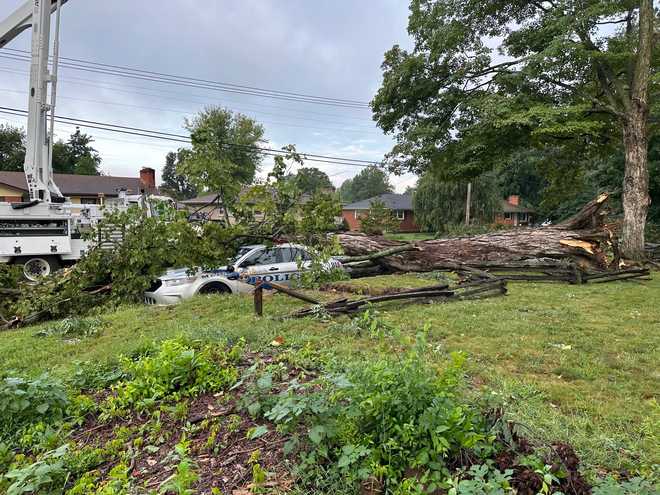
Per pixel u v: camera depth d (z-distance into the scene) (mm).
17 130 48562
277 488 2021
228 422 2693
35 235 10953
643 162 12992
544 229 11023
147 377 3227
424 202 35719
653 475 2102
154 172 31797
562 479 1904
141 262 7883
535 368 3984
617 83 13930
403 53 16938
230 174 8406
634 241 13000
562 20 13039
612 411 3031
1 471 2383
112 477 2137
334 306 5953
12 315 7828
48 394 2947
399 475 1995
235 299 7344
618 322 5719
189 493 1849
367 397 2258
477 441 2074
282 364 3520
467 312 6227
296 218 8273
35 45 9883
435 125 16828
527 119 12953
